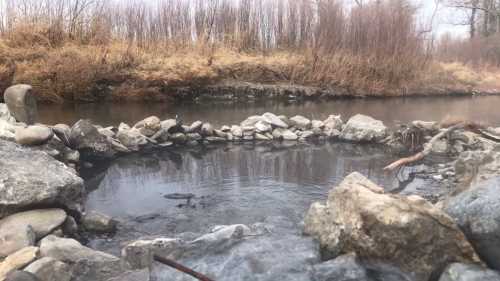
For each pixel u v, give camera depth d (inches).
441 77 903.1
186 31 752.3
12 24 593.3
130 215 211.8
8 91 295.4
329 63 758.5
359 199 153.6
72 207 194.9
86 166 298.7
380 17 813.2
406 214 142.8
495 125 466.0
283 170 297.3
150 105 579.8
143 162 315.0
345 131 403.2
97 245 177.6
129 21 702.5
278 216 207.9
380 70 789.2
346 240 155.2
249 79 728.3
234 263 154.3
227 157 334.3
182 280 144.2
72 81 555.2
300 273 148.0
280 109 576.7
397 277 143.6
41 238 169.6
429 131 372.8
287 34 813.2
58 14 630.5
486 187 148.9
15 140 250.4
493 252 136.4
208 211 218.1
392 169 296.8
